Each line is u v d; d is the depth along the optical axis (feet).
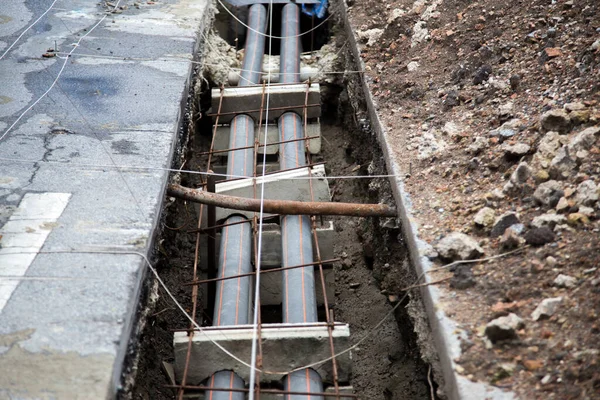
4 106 19.13
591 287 11.43
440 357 12.14
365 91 22.88
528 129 16.03
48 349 11.00
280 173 20.01
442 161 17.15
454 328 11.96
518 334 11.34
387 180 18.39
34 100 19.60
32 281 12.53
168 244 18.74
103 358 10.90
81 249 13.50
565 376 10.38
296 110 24.52
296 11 32.42
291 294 16.16
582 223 12.73
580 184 13.28
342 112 27.58
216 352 14.16
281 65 28.48
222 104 24.44
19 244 13.53
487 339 11.48
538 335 11.25
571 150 14.20
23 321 11.55
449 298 12.75
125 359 11.95
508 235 13.19
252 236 18.69
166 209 17.57
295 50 29.19
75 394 10.28
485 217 14.16
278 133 24.22
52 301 12.05
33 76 21.12
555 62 17.94
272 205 17.01
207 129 27.84
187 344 14.14
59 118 18.70
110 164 16.63
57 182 15.76
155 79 21.56
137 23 26.43
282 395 14.10
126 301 12.18
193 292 16.44
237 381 14.10
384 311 19.22
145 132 18.28
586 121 14.97
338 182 24.71
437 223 15.06
